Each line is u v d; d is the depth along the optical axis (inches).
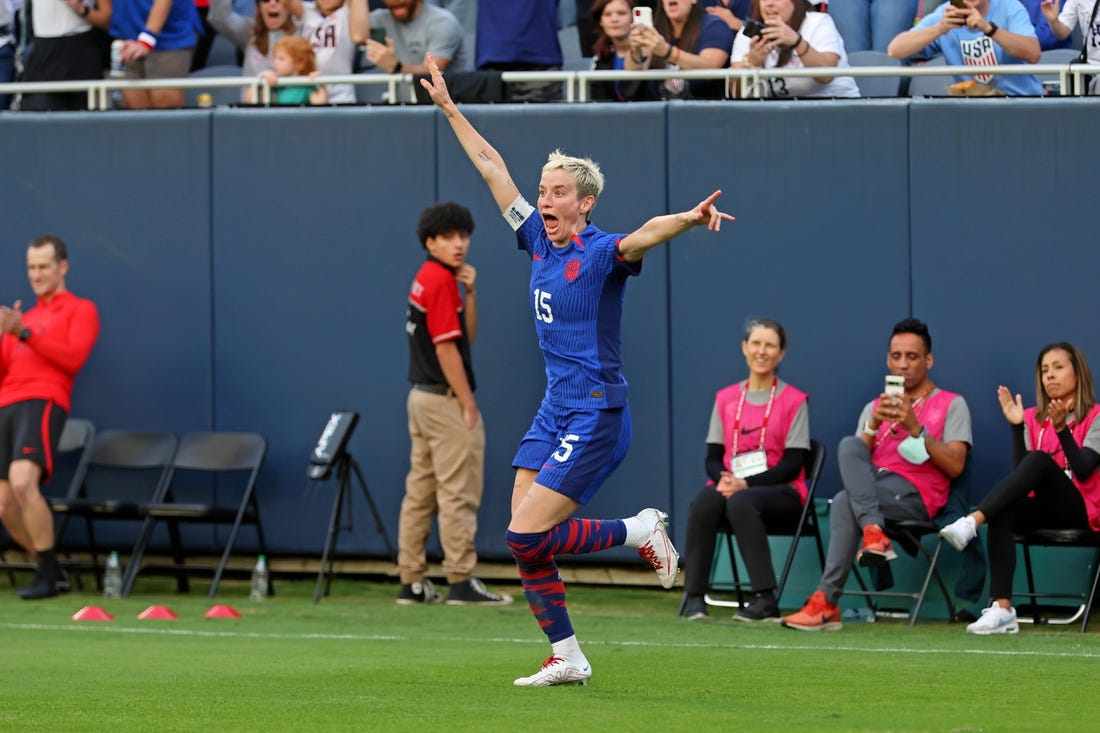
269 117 1381.6
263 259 1384.1
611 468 727.1
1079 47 1432.1
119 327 1409.9
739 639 1006.4
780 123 1290.6
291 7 1546.5
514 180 1336.1
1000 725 598.2
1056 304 1251.8
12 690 717.3
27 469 1273.4
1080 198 1248.2
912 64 1437.0
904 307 1273.4
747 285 1295.5
